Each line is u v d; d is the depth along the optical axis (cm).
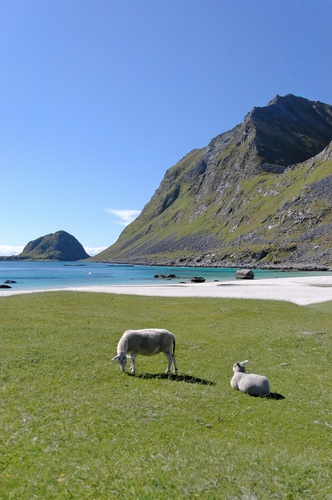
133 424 1049
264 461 817
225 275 13262
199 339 2344
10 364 1590
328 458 853
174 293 5341
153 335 1628
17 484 735
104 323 2773
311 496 684
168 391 1360
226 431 1036
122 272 17088
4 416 1067
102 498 689
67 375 1508
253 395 1359
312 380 1555
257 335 2438
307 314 3422
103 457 844
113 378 1507
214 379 1559
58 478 759
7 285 8194
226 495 683
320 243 19175
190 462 813
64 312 3234
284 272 14800
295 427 1075
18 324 2531
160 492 699
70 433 973
